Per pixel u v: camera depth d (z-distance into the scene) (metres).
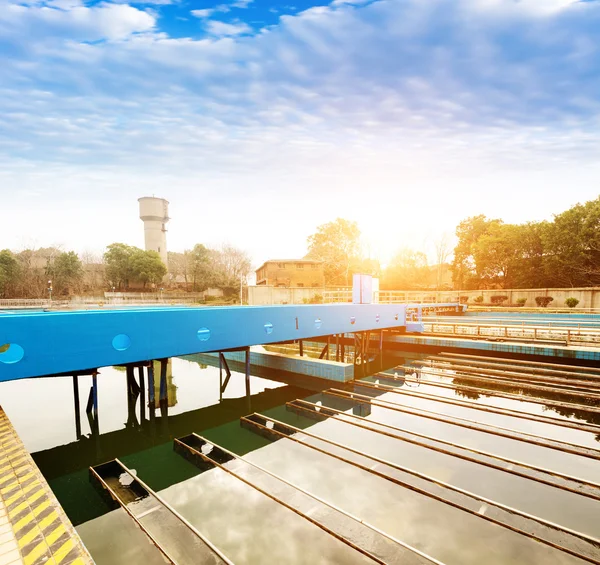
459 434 9.09
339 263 53.28
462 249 46.59
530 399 11.45
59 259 48.09
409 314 23.02
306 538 5.36
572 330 18.38
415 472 7.10
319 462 7.76
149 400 10.73
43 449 8.98
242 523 5.74
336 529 5.50
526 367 15.02
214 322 10.09
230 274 57.34
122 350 8.10
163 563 4.89
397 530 5.49
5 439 5.96
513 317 28.06
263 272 53.25
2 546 3.42
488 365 16.02
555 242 31.78
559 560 4.89
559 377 13.70
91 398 11.82
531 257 35.62
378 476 7.11
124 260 49.94
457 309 31.91
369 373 16.05
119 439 9.53
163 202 60.03
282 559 4.93
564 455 7.89
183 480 7.16
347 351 21.16
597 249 29.14
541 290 31.33
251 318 11.14
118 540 5.38
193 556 5.01
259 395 13.15
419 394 12.30
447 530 5.49
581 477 6.99
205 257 55.53
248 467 7.57
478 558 4.92
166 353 8.97
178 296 51.38
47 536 3.57
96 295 50.16
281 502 6.23
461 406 11.12
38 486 4.50
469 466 7.46
